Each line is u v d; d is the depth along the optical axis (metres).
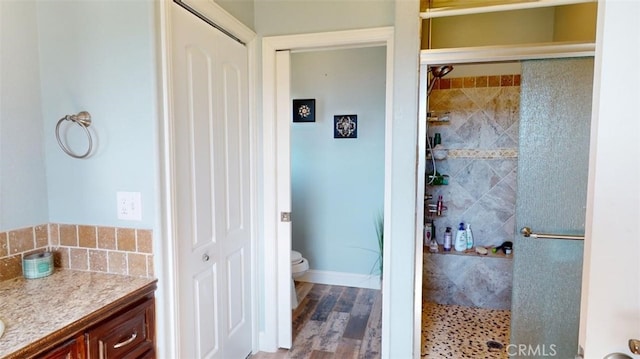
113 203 1.42
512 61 1.80
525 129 1.81
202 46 1.66
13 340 0.95
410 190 1.82
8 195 1.36
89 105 1.42
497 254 2.95
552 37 2.45
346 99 3.30
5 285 1.32
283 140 2.20
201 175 1.67
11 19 1.36
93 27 1.39
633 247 0.66
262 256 2.27
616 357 0.67
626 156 0.65
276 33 2.13
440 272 3.02
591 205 0.70
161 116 1.38
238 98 2.02
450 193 3.12
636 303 0.66
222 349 1.89
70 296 1.23
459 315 2.81
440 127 3.10
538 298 1.87
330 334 2.51
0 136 1.33
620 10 0.64
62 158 1.47
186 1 1.51
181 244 1.52
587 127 1.74
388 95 1.97
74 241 1.48
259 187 2.23
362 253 3.38
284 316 2.30
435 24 2.52
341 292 3.28
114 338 1.20
